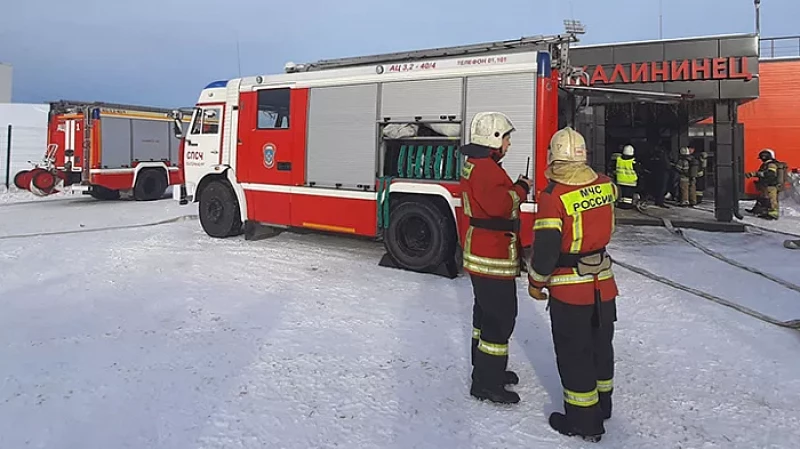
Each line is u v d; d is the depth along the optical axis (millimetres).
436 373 3613
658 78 10797
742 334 4406
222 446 2695
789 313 4965
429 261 6410
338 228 7160
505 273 3127
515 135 5793
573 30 6453
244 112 8117
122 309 4969
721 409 3129
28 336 4246
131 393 3264
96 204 14875
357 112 6926
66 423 2912
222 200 8672
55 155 15984
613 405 3180
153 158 16000
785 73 15953
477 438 2803
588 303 2721
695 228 10242
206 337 4246
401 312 4957
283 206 7727
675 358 3904
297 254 7582
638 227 10516
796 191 14281
